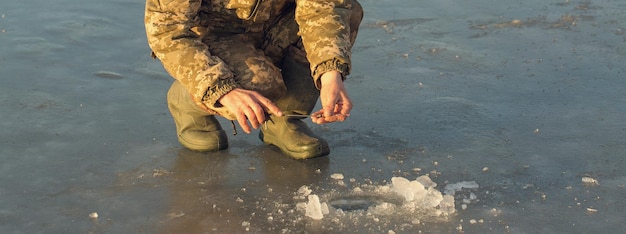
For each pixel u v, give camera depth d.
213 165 3.35
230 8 3.30
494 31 4.79
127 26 4.85
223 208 3.05
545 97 3.92
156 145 3.50
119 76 4.16
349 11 3.23
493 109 3.80
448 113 3.76
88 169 3.31
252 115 3.00
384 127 3.64
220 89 3.02
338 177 3.26
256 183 3.22
